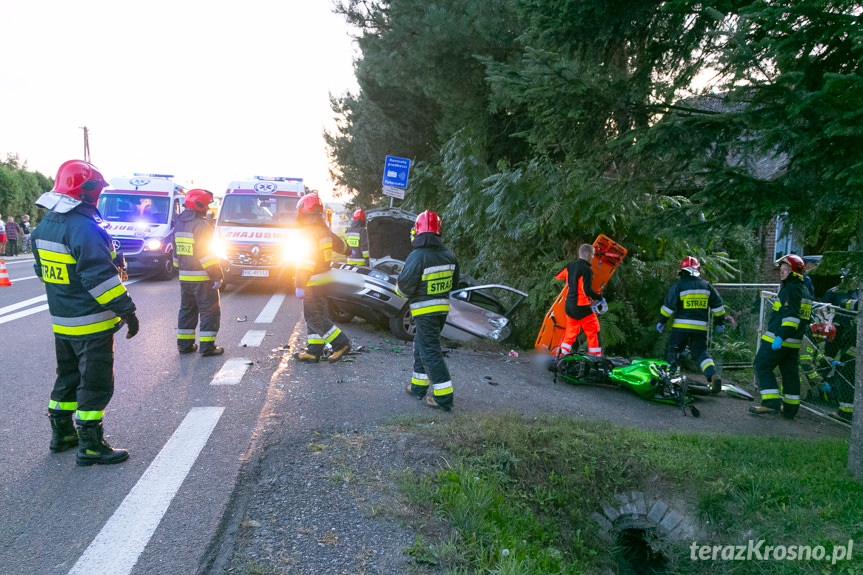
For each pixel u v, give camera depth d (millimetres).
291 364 6211
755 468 4480
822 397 6984
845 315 6836
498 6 9352
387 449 4121
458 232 12023
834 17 3588
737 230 4410
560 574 3191
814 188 3834
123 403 4801
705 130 4230
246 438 4180
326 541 2943
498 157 11336
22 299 10047
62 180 3438
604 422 5312
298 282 6207
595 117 4973
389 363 6609
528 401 5820
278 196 11977
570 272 7012
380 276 7938
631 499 4367
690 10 4293
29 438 4074
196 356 6387
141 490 3373
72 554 2746
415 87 12219
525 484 4180
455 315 8195
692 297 6902
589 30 4820
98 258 3416
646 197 5941
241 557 2748
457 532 3160
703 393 6824
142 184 13656
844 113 3438
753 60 3826
